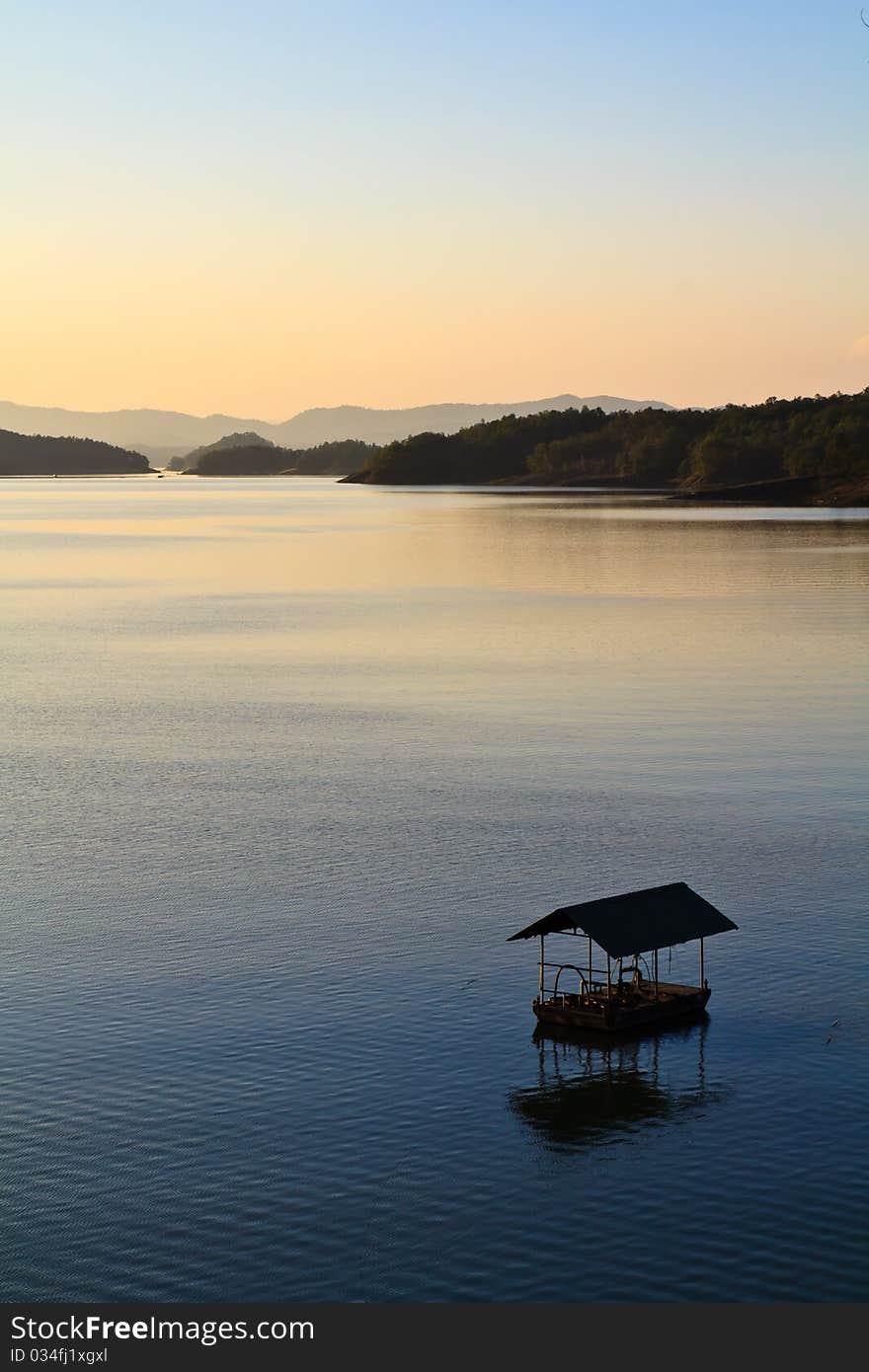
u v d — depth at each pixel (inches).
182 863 2701.8
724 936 2295.8
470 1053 1897.1
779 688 4409.5
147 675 4857.3
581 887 2529.5
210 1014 2017.7
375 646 5502.0
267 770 3427.7
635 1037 1941.4
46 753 3641.7
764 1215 1513.3
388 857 2721.5
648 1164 1612.9
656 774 3319.4
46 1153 1643.7
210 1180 1587.1
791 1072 1835.6
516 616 6402.6
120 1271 1437.0
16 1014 2018.9
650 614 6382.9
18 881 2598.4
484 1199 1547.7
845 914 2377.0
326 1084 1809.8
